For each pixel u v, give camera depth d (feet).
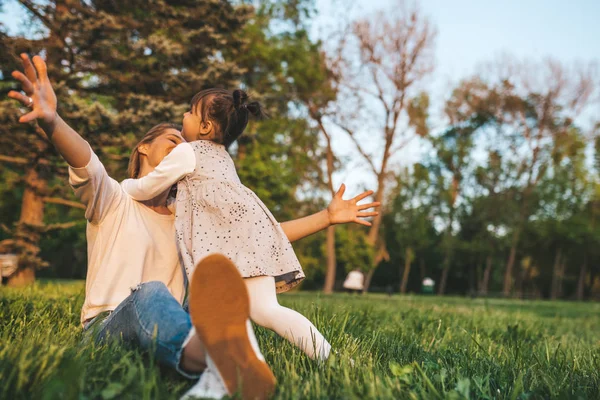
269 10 76.69
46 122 6.54
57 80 34.71
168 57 37.91
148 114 33.50
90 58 36.65
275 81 76.13
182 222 7.50
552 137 134.00
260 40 69.67
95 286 7.73
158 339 6.17
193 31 38.73
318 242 116.06
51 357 5.71
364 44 94.53
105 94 39.65
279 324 6.97
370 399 5.41
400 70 97.35
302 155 90.63
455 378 7.09
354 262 109.19
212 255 5.09
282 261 7.52
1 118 32.32
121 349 6.50
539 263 170.19
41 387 5.06
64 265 123.44
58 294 19.52
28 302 13.41
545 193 146.20
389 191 140.36
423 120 100.48
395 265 177.68
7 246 38.32
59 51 35.70
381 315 18.86
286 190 67.36
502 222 145.59
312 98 89.25
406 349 9.68
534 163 137.90
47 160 36.81
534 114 133.49
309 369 7.00
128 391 5.14
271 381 5.30
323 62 90.94
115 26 34.91
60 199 40.42
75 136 7.00
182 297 8.43
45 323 9.23
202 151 7.89
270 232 7.55
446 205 155.74
